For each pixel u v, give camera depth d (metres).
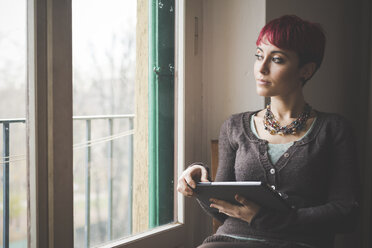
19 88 1.27
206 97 1.89
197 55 1.84
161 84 1.78
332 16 2.13
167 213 1.82
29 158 1.27
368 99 2.26
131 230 1.90
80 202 1.67
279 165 1.25
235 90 1.80
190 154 1.83
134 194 1.88
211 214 1.37
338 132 1.26
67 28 1.31
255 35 1.71
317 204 1.26
